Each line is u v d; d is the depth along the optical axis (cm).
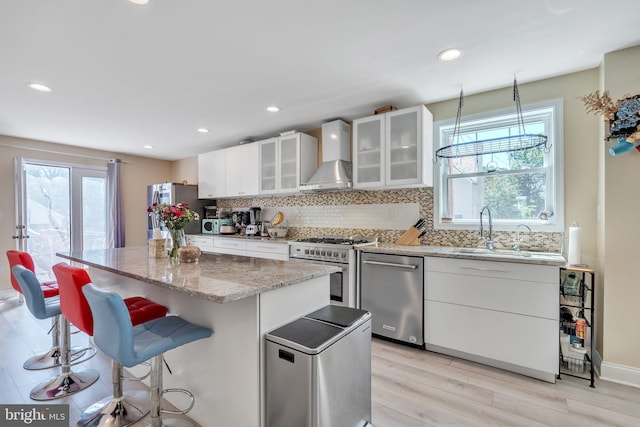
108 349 131
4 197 415
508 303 223
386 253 278
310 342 132
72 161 477
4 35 185
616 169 212
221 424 158
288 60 222
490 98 282
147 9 164
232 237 433
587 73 241
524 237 267
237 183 452
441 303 250
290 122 371
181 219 220
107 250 277
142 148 499
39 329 309
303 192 391
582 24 181
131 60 219
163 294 195
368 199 362
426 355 254
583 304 224
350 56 217
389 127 306
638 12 169
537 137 243
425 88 275
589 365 236
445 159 313
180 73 240
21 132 398
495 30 187
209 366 164
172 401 188
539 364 212
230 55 214
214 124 374
